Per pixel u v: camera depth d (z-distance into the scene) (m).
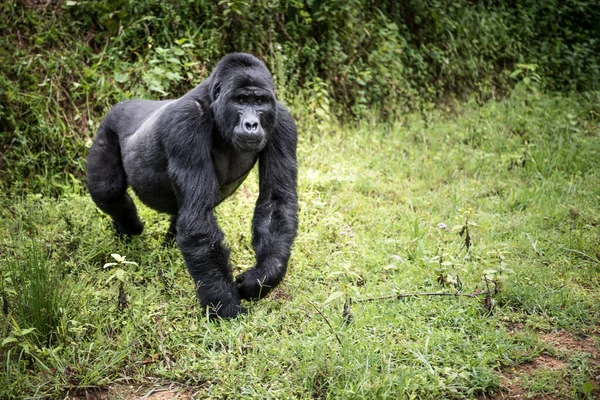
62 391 4.45
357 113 9.59
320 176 7.87
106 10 8.96
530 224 6.73
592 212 6.98
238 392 4.36
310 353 4.55
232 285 5.08
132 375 4.63
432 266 5.89
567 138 9.13
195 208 5.08
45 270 5.02
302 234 6.52
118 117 6.24
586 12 13.34
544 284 5.66
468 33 11.44
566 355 4.76
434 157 8.59
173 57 8.59
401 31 11.06
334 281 5.76
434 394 4.31
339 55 9.91
